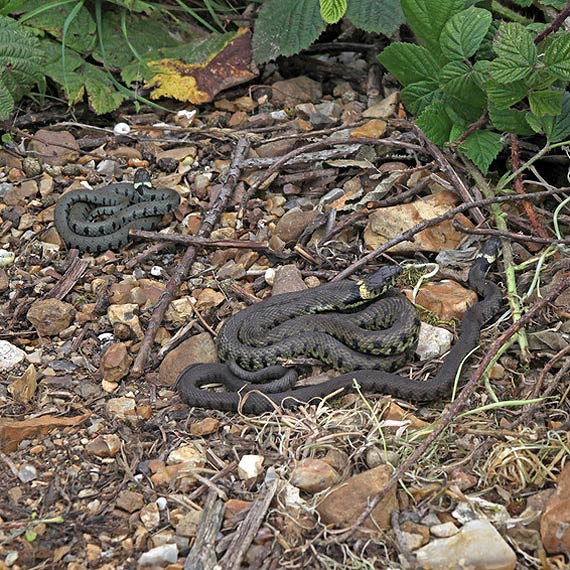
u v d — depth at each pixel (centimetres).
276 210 718
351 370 576
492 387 552
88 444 514
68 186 748
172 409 554
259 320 609
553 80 619
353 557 437
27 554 443
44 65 787
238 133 787
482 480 482
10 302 641
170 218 725
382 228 675
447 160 701
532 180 713
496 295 611
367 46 869
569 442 496
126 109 831
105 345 606
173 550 442
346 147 747
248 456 497
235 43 840
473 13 656
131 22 850
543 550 440
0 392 564
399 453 496
